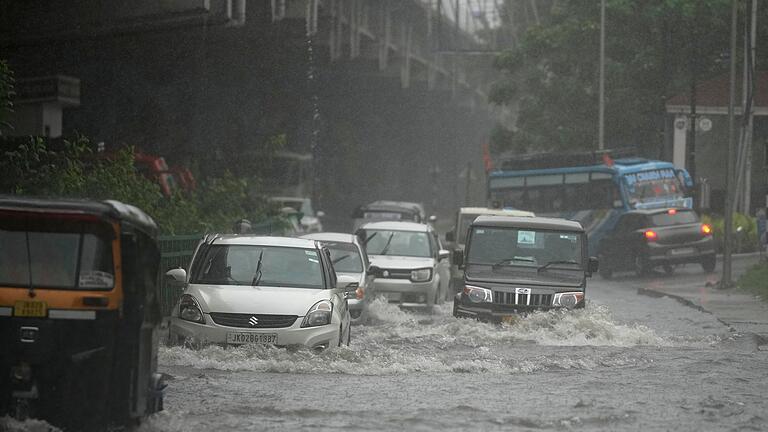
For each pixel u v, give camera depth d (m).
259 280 43.69
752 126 151.88
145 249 25.72
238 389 33.09
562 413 28.98
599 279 113.88
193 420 27.16
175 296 60.44
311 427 26.45
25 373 24.27
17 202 24.83
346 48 190.62
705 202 131.75
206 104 175.50
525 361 41.44
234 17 120.12
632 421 27.81
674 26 159.38
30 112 144.00
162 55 157.25
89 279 24.61
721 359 42.75
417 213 145.12
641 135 166.12
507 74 178.75
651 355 44.34
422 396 32.12
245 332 40.97
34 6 127.69
